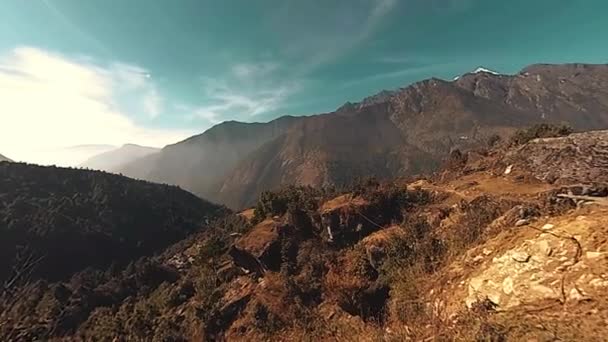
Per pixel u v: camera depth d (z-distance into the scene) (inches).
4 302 2336.4
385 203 1018.7
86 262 4977.9
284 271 967.6
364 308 597.9
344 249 943.0
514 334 291.9
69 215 5644.7
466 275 426.9
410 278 562.9
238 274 1227.2
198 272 1528.1
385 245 757.3
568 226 370.9
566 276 327.0
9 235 4626.0
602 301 287.1
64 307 2383.1
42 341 1859.0
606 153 815.7
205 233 3171.8
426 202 995.9
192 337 986.1
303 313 746.8
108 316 1740.9
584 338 262.4
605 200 411.5
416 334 385.1
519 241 397.4
